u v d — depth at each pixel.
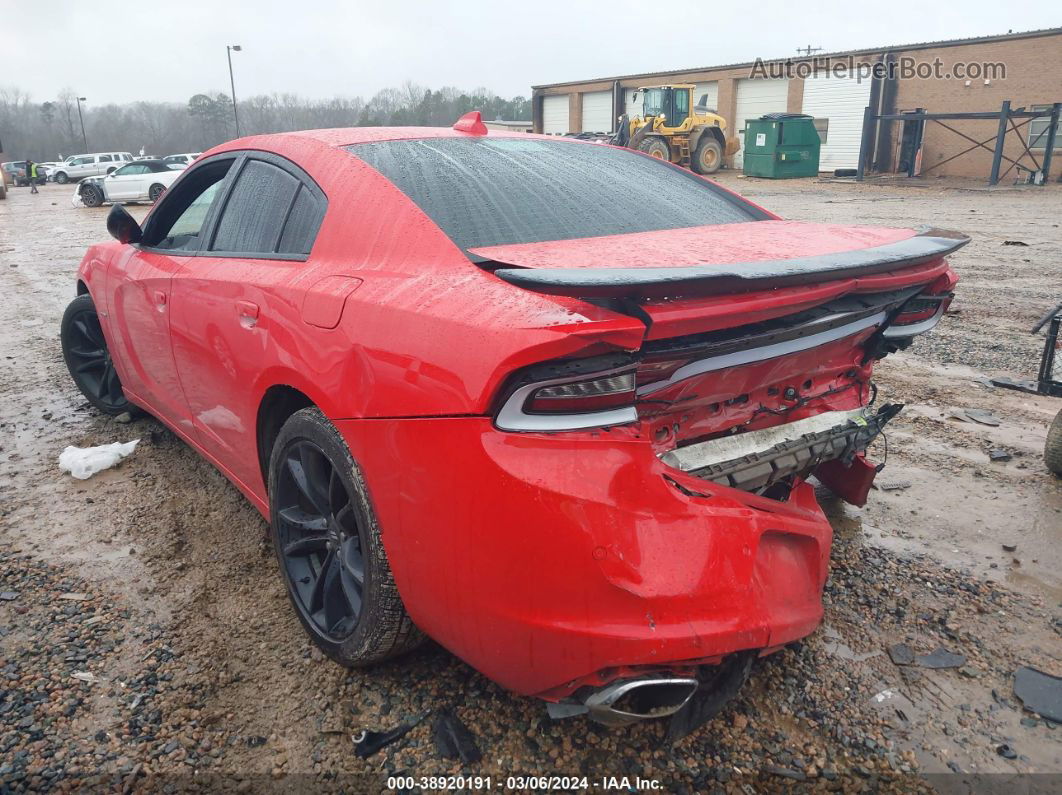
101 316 4.04
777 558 2.04
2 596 2.78
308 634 2.52
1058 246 11.26
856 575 2.90
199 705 2.25
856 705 2.25
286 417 2.66
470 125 3.09
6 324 7.35
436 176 2.50
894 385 5.15
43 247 14.10
